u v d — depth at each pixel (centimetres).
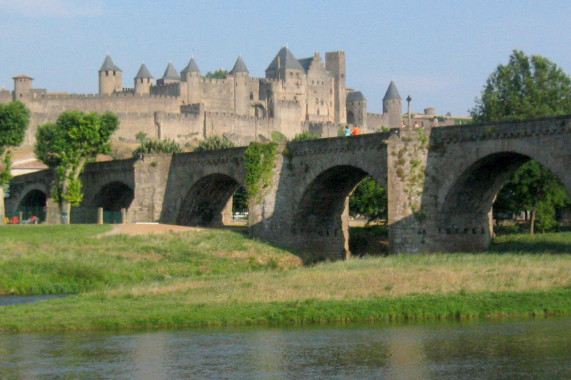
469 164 9275
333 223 11906
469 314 6544
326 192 11469
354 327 6234
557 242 10581
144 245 10712
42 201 17000
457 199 9631
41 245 10269
